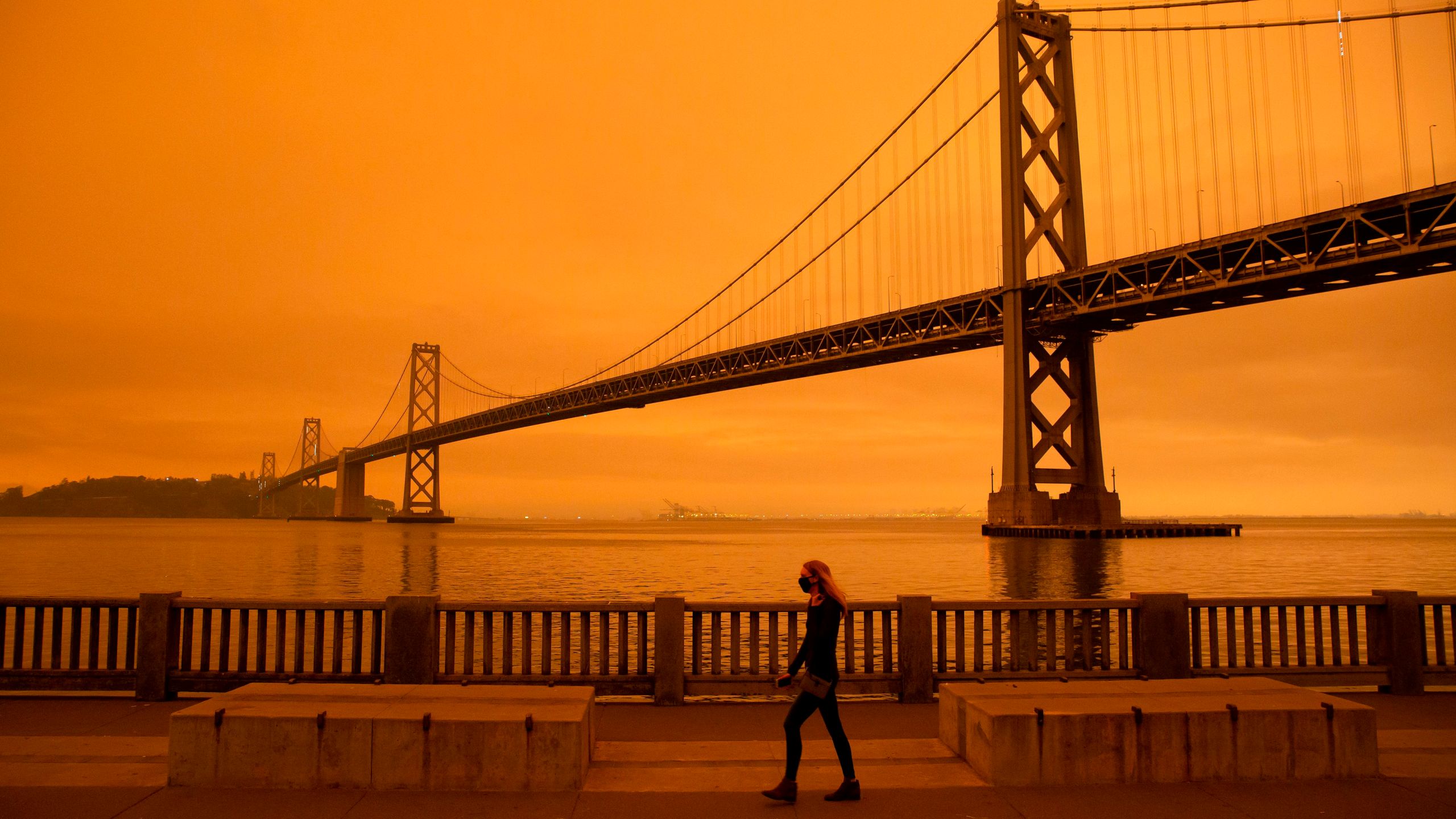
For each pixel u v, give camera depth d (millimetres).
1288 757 5953
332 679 8328
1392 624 8672
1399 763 6340
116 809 5395
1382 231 54125
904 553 70625
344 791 5723
